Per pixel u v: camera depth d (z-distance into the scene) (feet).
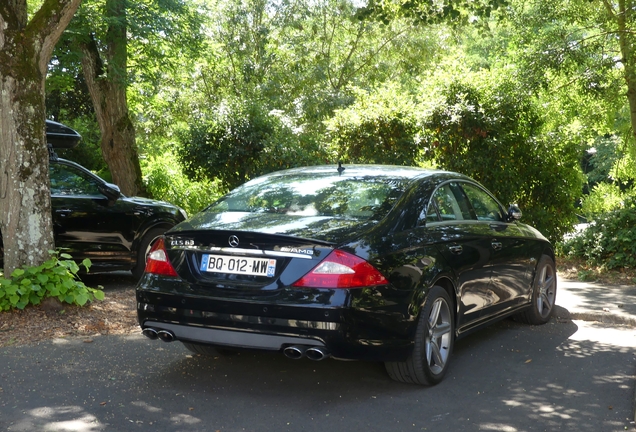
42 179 23.29
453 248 17.07
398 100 41.29
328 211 15.76
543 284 23.27
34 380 15.85
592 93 47.73
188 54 56.29
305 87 92.32
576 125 45.32
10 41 22.50
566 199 41.81
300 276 13.94
